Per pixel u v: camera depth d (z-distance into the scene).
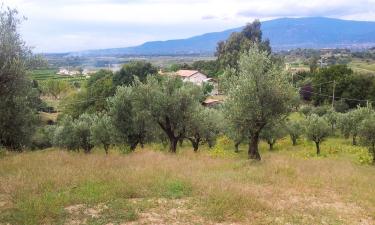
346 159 34.12
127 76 89.06
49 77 184.38
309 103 96.31
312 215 11.09
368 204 12.83
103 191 11.71
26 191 11.27
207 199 11.56
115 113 31.64
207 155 26.62
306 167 20.16
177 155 24.80
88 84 107.56
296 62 180.50
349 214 11.59
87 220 9.25
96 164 16.62
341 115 56.69
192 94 30.06
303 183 15.41
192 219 9.87
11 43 16.75
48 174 13.59
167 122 29.86
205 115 34.78
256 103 24.09
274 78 23.97
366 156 32.00
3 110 22.53
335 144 52.09
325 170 19.72
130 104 31.55
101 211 9.95
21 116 24.08
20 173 13.38
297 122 54.03
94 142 38.56
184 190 12.55
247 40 112.69
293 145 54.41
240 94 24.33
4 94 17.61
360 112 43.81
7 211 9.48
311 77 106.31
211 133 36.31
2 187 11.59
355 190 14.95
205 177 14.98
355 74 94.44
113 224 9.15
